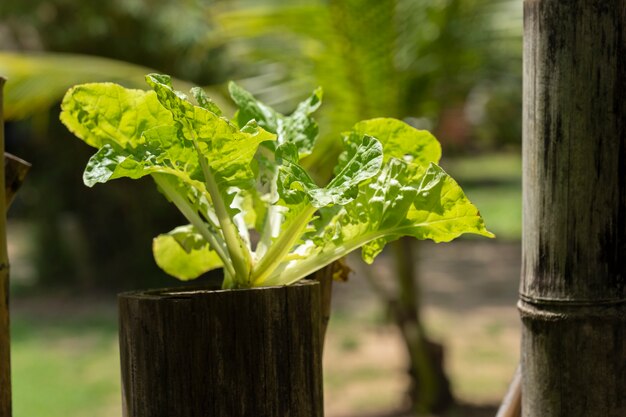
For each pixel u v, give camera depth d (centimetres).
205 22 888
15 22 1095
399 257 654
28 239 1561
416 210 113
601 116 121
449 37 521
